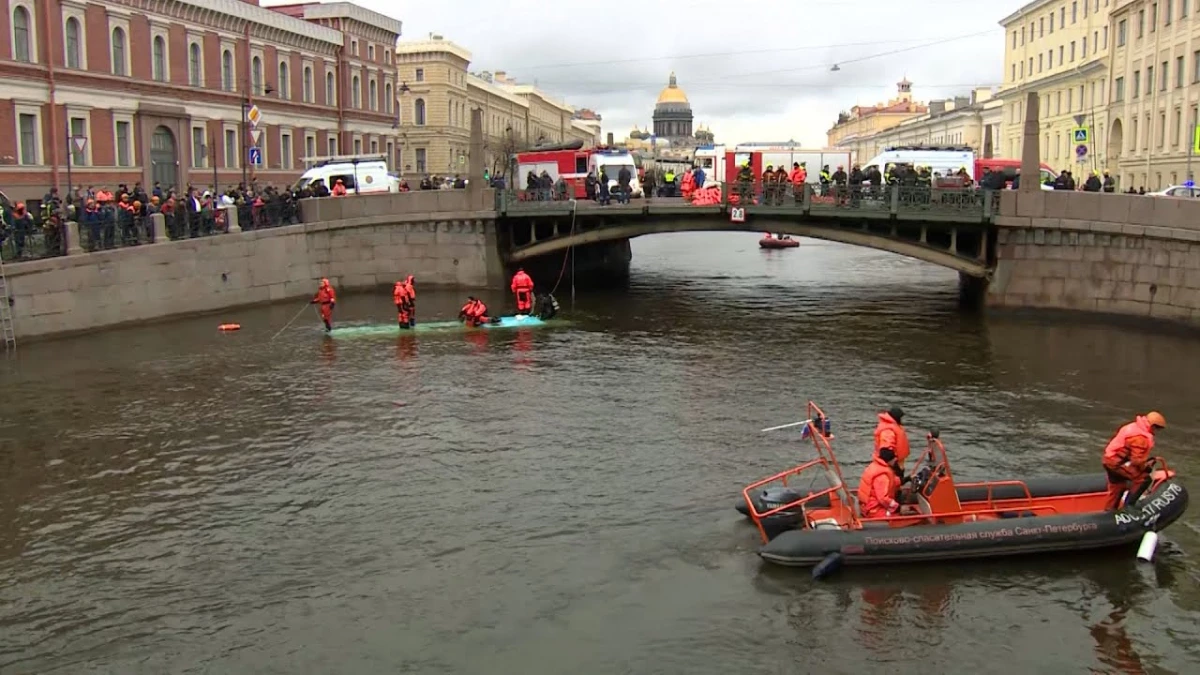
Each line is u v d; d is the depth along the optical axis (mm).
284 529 16109
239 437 20938
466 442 20547
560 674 11859
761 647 12391
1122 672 11875
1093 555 14578
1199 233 31516
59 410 22922
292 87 64688
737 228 38875
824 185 37219
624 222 40281
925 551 14125
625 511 16703
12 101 41844
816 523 14758
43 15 43406
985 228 35875
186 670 12055
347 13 70750
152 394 24406
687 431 21312
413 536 15789
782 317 36938
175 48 52844
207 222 36531
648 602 13523
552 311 36219
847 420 22078
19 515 16734
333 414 22641
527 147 110812
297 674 11945
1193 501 16953
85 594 13930
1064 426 21547
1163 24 61656
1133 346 30156
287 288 39125
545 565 14680
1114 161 72000
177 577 14438
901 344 30953
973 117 107188
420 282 41250
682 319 36406
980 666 11992
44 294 30703
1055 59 85500
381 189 48000
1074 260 34500
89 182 46375
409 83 94312
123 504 17219
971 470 18516
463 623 13055
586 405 23406
